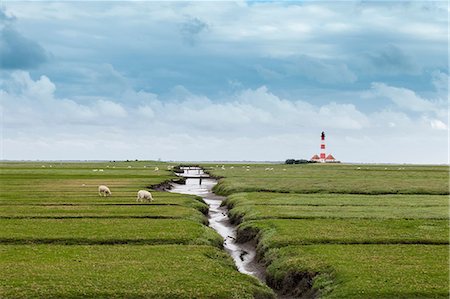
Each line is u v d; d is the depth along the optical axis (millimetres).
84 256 37812
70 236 44812
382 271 33188
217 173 180250
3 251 39344
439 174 159875
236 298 29766
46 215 57875
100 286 30359
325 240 43844
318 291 31984
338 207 67312
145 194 75438
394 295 28953
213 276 33156
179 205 71000
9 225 50344
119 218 56812
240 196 84938
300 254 39000
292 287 34969
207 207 78500
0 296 28531
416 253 38562
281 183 113562
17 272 32844
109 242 43812
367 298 28766
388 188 97750
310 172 180750
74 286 30203
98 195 83750
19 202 71500
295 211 62781
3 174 157500
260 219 57344
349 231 47656
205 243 45125
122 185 110312
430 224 51750
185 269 34344
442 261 35969
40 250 39781
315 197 82375
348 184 109062
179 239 44875
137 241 44125
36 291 29297
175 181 144750
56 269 33750
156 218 57906
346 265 34812
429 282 30781
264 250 43438
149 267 34594
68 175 155125
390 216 57719
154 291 29750
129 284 30812
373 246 41312
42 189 95625
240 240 52406
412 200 76938
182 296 29391
